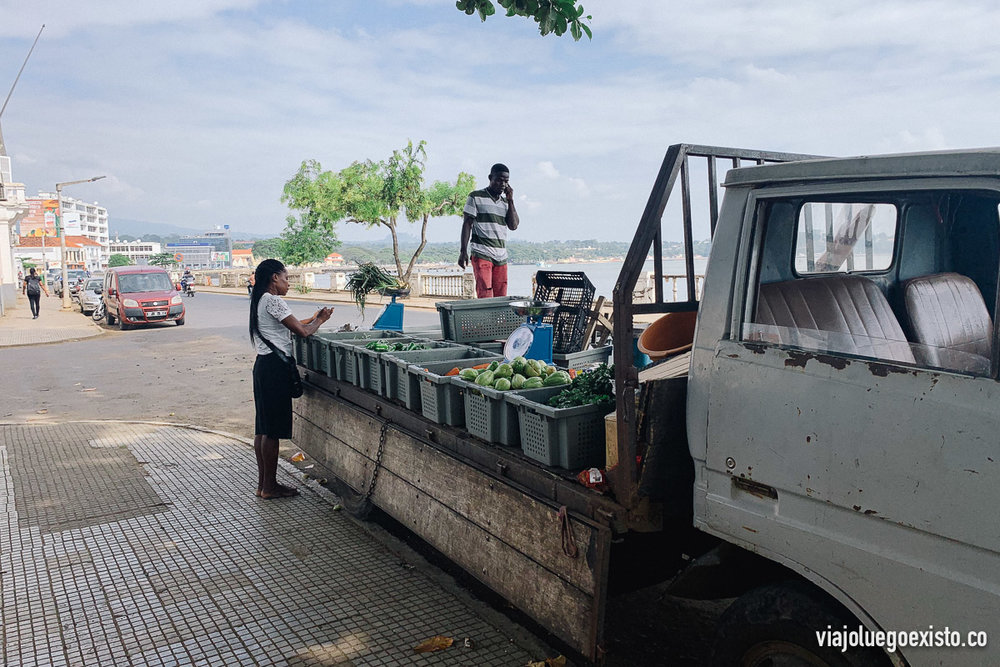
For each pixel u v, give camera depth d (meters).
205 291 49.25
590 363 5.06
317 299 35.62
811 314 2.77
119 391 11.45
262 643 3.80
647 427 2.79
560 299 5.96
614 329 2.79
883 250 3.17
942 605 2.06
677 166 2.92
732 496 2.65
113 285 23.12
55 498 6.14
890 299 3.17
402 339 6.54
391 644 3.78
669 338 3.91
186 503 6.00
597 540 2.89
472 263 7.96
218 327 22.19
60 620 4.08
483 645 3.76
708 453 2.71
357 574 4.63
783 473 2.45
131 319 21.77
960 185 2.14
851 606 2.28
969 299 3.23
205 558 4.90
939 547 2.07
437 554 4.98
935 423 2.07
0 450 7.65
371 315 23.66
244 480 6.62
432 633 3.89
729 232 2.72
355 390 5.54
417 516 4.38
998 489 1.94
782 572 2.81
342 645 3.78
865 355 2.42
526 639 3.81
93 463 7.17
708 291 2.76
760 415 2.52
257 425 6.05
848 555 2.28
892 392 2.17
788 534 2.45
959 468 2.01
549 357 4.92
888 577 2.18
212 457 7.35
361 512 5.38
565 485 3.17
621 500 2.85
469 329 6.38
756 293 2.65
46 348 17.38
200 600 4.29
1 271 28.61
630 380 2.77
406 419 4.69
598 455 3.39
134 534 5.33
